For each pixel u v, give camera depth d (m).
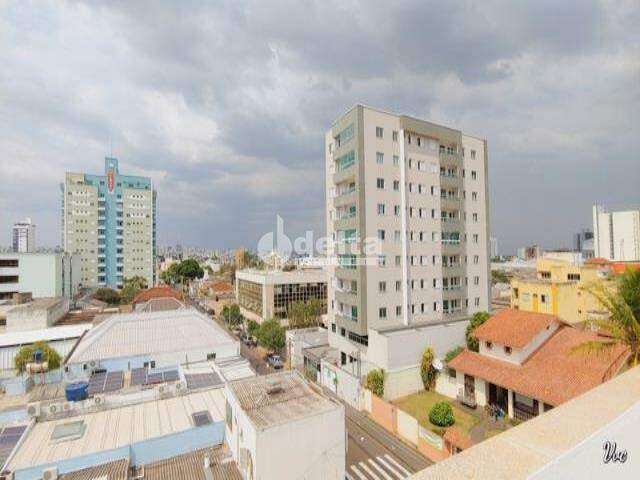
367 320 31.44
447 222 37.12
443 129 37.19
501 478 2.70
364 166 32.38
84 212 87.81
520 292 47.03
